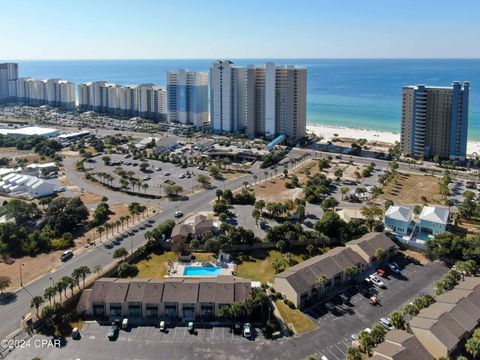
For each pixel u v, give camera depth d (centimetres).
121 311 15600
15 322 15075
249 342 14200
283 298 16500
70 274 18125
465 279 16975
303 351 13762
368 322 15238
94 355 13562
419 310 15012
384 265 19112
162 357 13500
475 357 13262
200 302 15525
